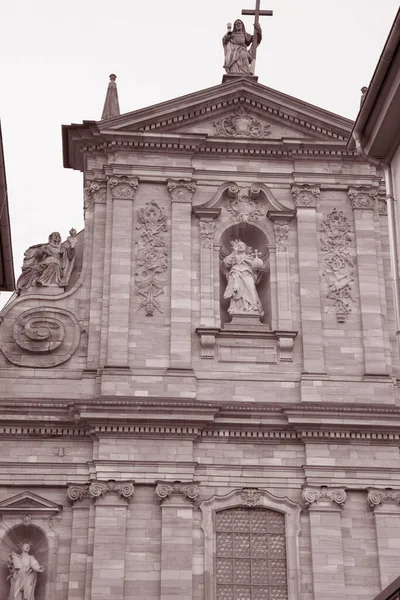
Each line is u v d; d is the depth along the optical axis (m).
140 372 39.62
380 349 40.66
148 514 37.44
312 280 41.69
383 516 37.84
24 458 38.03
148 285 41.16
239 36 46.72
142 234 42.03
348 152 43.69
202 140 43.47
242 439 38.81
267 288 42.03
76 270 42.25
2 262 35.97
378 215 43.19
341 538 37.56
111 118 43.22
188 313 40.75
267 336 40.69
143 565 36.72
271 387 39.88
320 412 38.81
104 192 42.97
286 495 38.25
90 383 39.59
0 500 37.44
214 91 44.19
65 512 37.56
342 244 42.53
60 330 40.41
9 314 40.56
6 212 33.16
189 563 36.72
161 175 43.06
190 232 42.22
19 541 37.28
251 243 43.25
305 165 43.69
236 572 37.41
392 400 39.81
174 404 38.41
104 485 37.50
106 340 40.09
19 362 39.75
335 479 38.31
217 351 40.44
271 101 44.38
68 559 36.88
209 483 38.19
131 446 38.19
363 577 37.09
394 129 26.55
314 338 40.66
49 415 38.34
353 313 41.38
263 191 43.12
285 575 37.41
